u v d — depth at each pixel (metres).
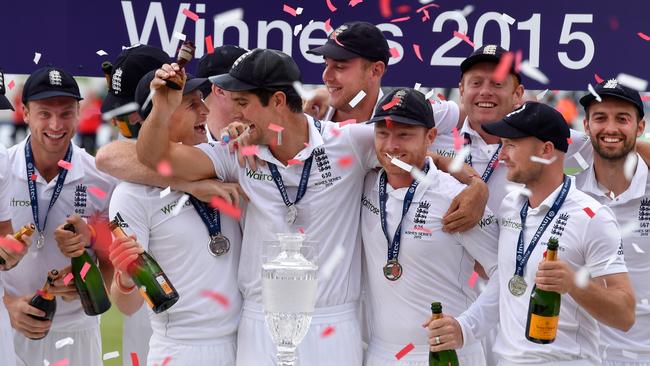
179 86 19.02
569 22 25.94
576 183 23.47
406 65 26.36
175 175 19.98
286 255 17.73
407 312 20.28
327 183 20.28
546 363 19.31
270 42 26.45
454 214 19.75
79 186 23.31
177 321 20.42
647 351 22.89
